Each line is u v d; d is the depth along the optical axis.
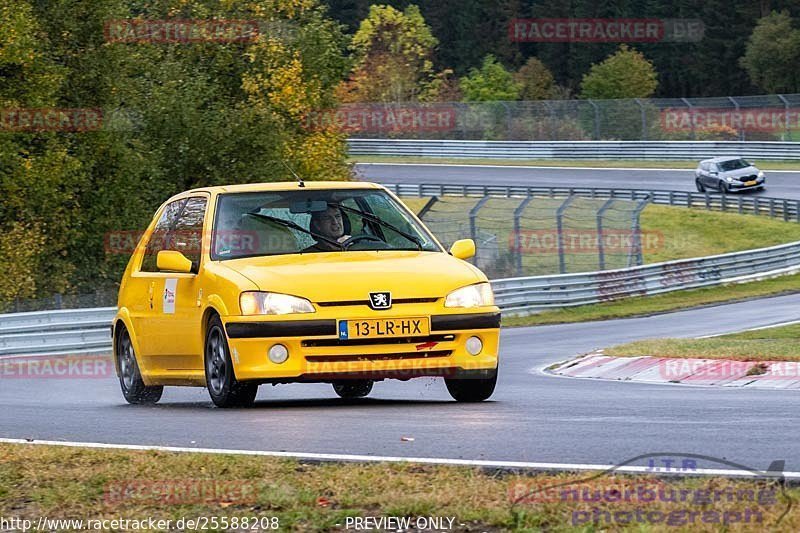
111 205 125.75
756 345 50.75
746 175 190.88
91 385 49.81
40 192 115.44
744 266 139.62
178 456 21.55
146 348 34.84
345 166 156.50
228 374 29.88
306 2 162.75
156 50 141.25
